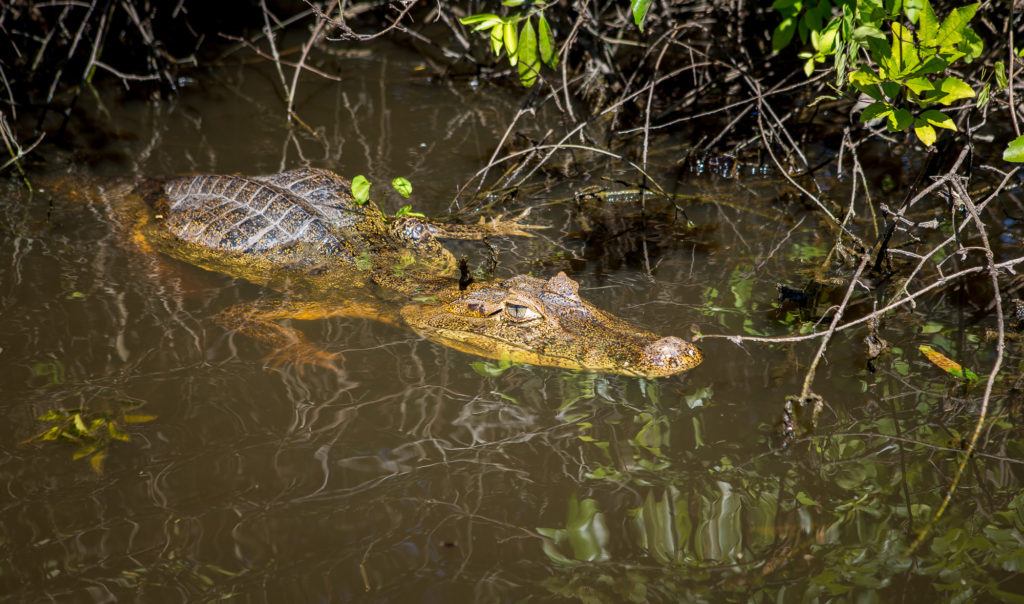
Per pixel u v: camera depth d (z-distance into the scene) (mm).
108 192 7234
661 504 4047
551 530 3943
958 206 6383
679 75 8836
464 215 6973
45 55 9586
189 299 5777
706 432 4469
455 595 3635
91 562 3797
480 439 4508
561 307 5336
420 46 10438
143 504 4105
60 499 4125
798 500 4035
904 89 5449
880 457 4254
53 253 6289
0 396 4793
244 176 7355
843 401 4637
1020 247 6031
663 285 5840
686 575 3684
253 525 3998
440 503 4109
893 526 3869
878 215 6668
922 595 3525
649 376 4812
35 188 7301
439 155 8008
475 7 10914
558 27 9453
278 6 11023
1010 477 4094
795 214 6801
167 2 10258
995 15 7258
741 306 5531
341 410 4754
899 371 4855
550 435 4523
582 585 3666
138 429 4578
